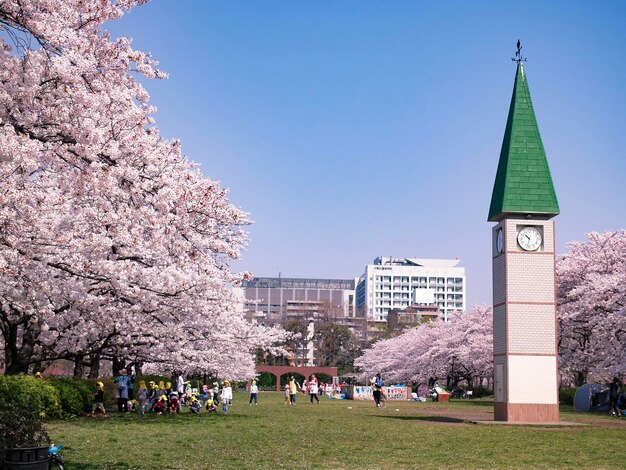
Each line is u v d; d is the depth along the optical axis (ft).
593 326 152.35
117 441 65.31
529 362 100.37
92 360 115.55
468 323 249.14
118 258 71.00
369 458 56.34
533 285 101.76
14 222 54.39
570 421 104.73
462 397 244.01
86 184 55.93
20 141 50.67
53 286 69.97
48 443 41.78
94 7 58.80
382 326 577.43
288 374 393.09
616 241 162.50
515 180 103.91
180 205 62.95
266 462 52.60
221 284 74.69
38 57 54.44
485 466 52.47
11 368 84.58
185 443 65.16
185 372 163.02
